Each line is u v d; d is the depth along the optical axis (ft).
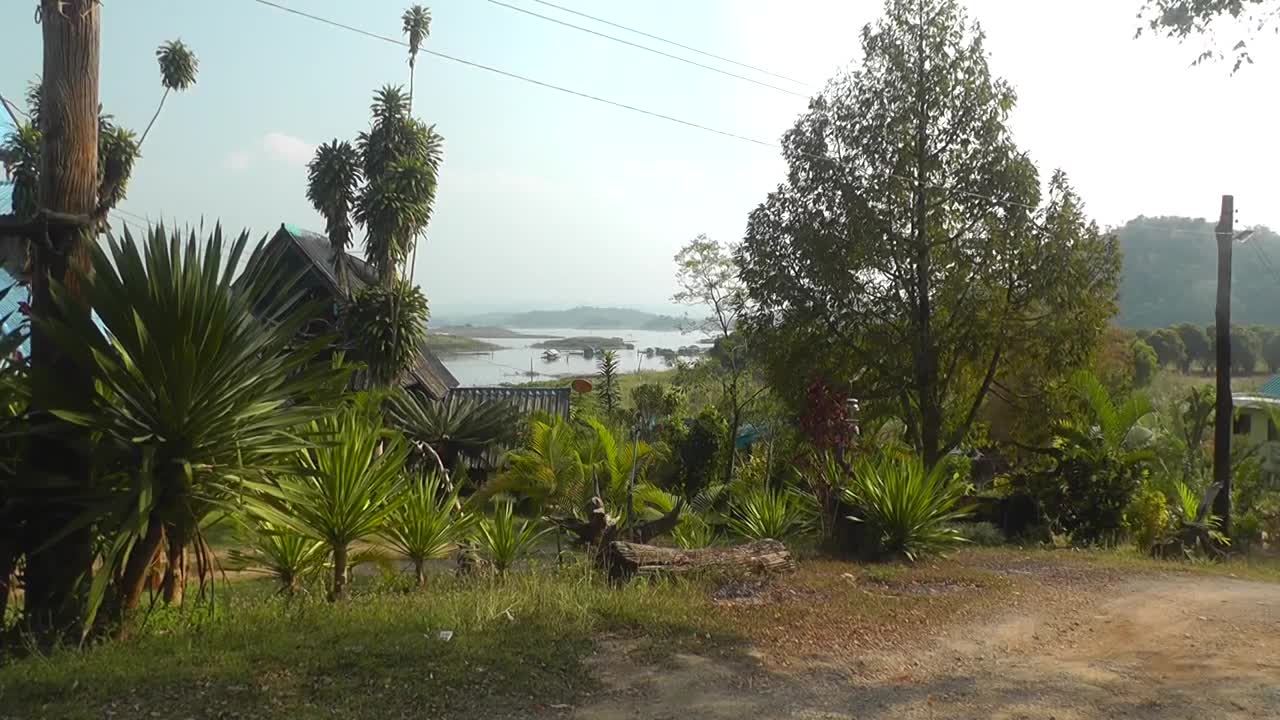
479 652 20.17
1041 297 65.26
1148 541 57.93
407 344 82.28
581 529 34.68
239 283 21.72
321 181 88.33
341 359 23.98
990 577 36.09
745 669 20.81
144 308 19.86
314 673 18.48
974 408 69.00
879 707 18.63
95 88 22.40
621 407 119.34
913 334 68.08
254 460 21.79
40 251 21.81
